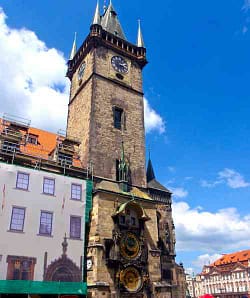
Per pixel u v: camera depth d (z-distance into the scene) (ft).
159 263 134.41
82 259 120.67
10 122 144.77
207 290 508.12
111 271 119.96
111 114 166.20
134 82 185.98
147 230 138.51
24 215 116.47
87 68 181.68
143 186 158.92
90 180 140.05
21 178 121.60
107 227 127.44
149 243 136.15
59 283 110.93
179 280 146.51
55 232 119.65
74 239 122.21
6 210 113.80
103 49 181.37
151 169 180.04
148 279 127.24
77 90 185.68
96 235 123.34
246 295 427.33
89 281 117.39
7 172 119.34
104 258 120.47
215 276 497.05
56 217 122.31
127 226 130.93
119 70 182.50
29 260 110.93
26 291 104.37
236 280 454.81
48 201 123.24
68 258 118.11
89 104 165.17
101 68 175.22
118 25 213.46
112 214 130.62
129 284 122.42
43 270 112.06
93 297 112.88
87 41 186.70
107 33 185.78
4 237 109.60
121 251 124.57
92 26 181.68
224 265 494.18
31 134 154.92
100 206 129.59
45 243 116.16
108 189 140.15
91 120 157.89
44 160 138.92
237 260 478.59
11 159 131.44
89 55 183.42
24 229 114.32
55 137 169.78
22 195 118.93
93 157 149.48
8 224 112.27
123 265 122.31
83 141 159.63
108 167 151.84
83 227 126.11
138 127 173.68
